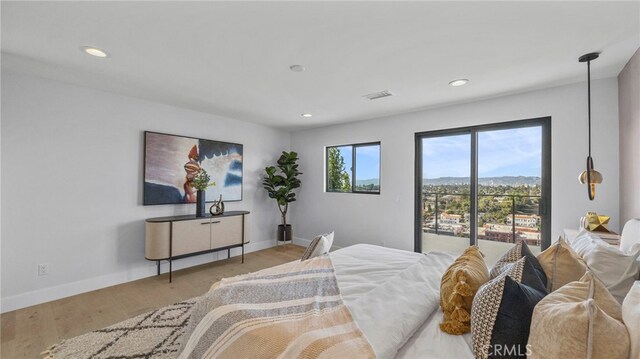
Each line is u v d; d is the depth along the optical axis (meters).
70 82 3.03
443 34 1.95
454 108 3.70
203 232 3.87
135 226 3.59
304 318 1.32
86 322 2.48
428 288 1.68
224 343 1.24
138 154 3.62
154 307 2.79
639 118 2.15
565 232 2.65
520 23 1.80
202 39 2.05
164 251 3.47
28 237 2.83
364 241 4.64
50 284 2.96
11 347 2.10
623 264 1.41
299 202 5.64
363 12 1.71
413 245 4.07
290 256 4.74
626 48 2.13
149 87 3.14
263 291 1.62
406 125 4.16
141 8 1.69
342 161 5.10
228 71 2.64
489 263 3.52
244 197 4.92
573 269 1.44
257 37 2.02
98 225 3.29
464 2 1.60
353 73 2.65
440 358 1.12
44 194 2.93
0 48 2.22
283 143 5.64
